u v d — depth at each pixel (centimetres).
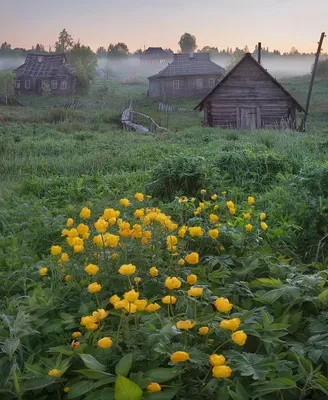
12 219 698
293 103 3017
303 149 1321
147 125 3928
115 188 939
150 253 407
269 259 471
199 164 894
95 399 263
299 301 364
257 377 265
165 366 289
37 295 378
